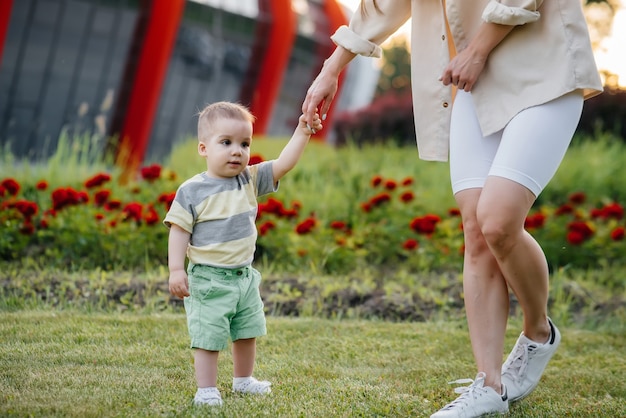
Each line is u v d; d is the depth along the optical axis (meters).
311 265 6.02
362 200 7.66
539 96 2.82
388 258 6.66
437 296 5.36
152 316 4.46
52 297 4.79
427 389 3.35
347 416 2.84
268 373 3.51
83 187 7.24
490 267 2.95
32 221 6.17
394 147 12.87
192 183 3.05
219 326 2.96
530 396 3.31
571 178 9.41
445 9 3.12
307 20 18.20
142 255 5.89
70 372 3.27
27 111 12.75
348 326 4.56
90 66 13.33
